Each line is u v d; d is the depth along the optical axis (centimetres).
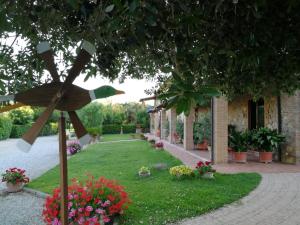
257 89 335
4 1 212
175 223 540
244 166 1048
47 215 505
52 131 3894
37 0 231
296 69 277
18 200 799
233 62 280
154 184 800
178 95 145
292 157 1104
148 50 274
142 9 179
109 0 202
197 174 838
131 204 622
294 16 233
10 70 297
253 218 559
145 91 401
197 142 1593
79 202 509
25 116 3612
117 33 239
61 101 208
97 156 1540
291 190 738
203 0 223
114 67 324
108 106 3672
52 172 1142
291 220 547
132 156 1465
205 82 279
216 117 1111
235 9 220
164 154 1429
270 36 239
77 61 210
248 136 1150
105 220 507
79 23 260
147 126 3700
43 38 290
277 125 1174
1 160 1655
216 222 542
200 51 258
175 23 230
